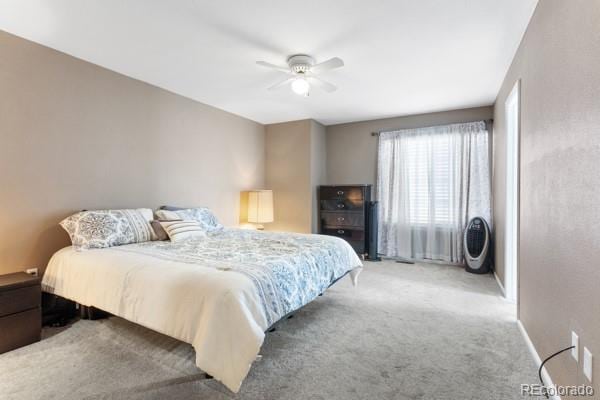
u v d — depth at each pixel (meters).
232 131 4.84
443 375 1.83
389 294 3.31
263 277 1.87
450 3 2.06
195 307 1.67
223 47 2.69
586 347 1.30
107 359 1.98
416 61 2.97
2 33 2.43
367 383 1.75
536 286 2.01
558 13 1.66
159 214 3.34
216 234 3.42
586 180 1.32
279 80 3.46
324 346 2.18
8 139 2.47
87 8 2.13
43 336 2.29
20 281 2.17
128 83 3.35
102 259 2.27
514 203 3.16
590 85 1.28
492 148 4.43
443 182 4.73
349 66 3.08
